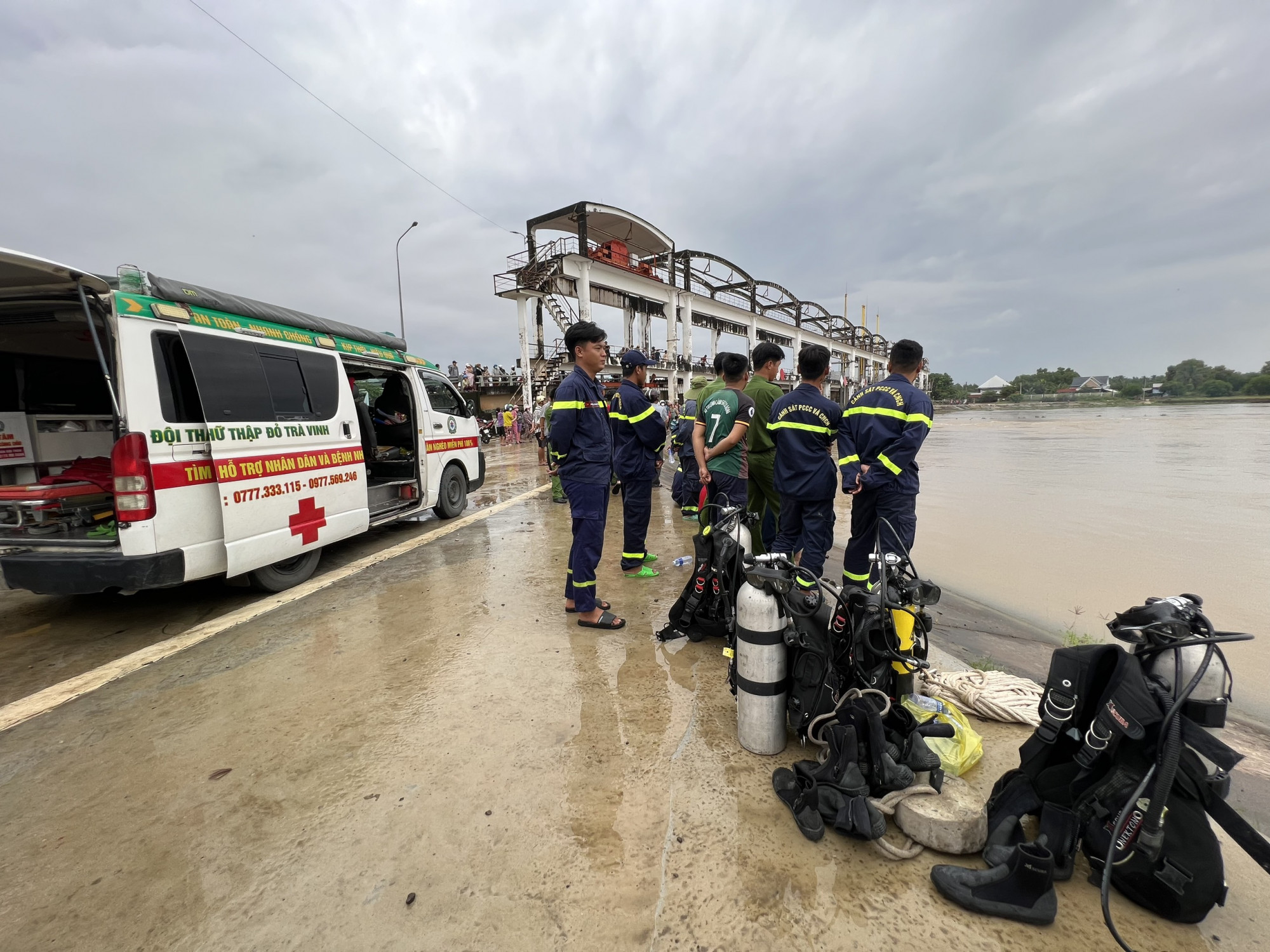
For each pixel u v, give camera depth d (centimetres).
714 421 425
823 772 181
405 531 639
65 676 297
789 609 212
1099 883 157
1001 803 175
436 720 246
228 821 188
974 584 512
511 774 208
